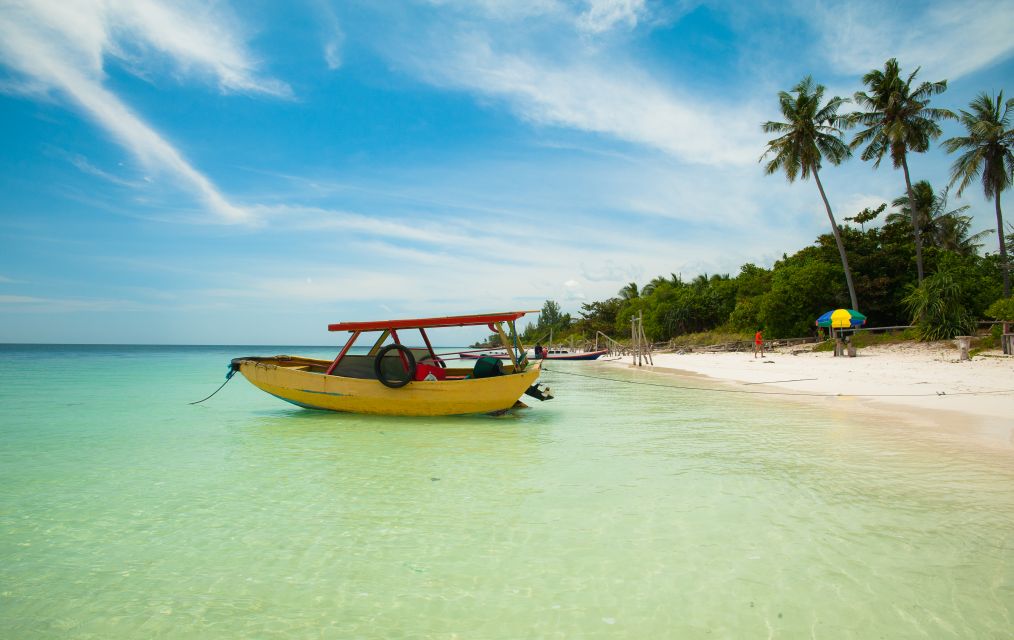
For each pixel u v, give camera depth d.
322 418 11.02
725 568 3.71
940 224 42.34
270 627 3.03
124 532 4.50
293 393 11.23
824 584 3.46
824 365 24.88
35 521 4.77
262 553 4.06
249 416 11.37
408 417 11.03
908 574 3.59
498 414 11.16
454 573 3.70
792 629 2.95
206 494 5.58
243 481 6.09
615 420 10.76
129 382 21.19
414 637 2.92
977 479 5.95
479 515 4.88
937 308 27.34
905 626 2.96
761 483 5.86
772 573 3.62
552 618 3.10
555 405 13.48
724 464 6.81
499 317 11.40
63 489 5.77
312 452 7.70
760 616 3.09
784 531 4.39
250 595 3.40
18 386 19.14
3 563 3.88
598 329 76.38
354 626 3.04
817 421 10.38
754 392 16.47
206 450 7.83
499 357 11.76
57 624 3.05
